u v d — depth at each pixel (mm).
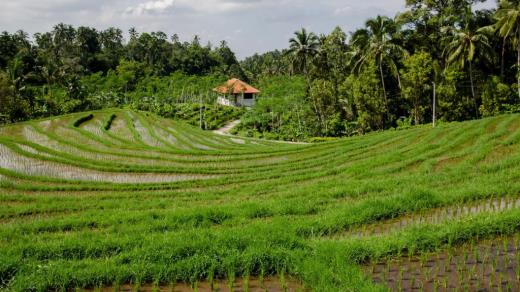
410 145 33156
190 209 15797
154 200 19625
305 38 66688
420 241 11469
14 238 13148
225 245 11352
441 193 16234
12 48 103562
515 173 19281
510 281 9664
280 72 127188
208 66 139500
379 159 26922
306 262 10352
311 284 9664
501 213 13328
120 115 67688
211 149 41188
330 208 16000
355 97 58906
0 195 19797
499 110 50344
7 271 10234
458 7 56688
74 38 131250
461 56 50562
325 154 33594
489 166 21203
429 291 9367
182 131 56500
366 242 11562
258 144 53062
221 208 15969
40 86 91750
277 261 10570
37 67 93438
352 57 63094
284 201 17016
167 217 15086
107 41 139625
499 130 31156
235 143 49781
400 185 19094
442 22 56469
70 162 29406
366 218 14242
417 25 60719
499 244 11688
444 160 24719
